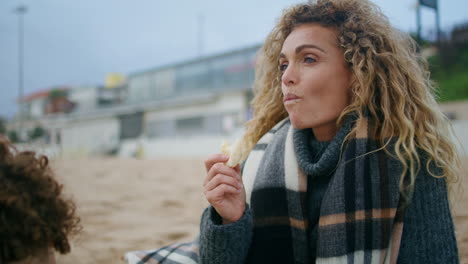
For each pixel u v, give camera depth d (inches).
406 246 53.3
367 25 55.2
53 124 1707.7
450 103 706.8
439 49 898.1
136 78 1433.3
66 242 49.4
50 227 45.5
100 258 127.0
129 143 1258.0
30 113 2263.8
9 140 46.3
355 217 51.2
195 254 67.0
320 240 52.9
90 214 199.0
